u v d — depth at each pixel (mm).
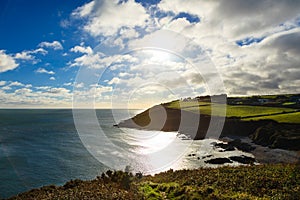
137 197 11570
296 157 47500
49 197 12719
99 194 12133
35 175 30359
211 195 11500
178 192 12320
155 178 17875
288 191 12195
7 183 28797
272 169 17781
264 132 64438
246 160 43562
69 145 43188
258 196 11969
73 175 30219
